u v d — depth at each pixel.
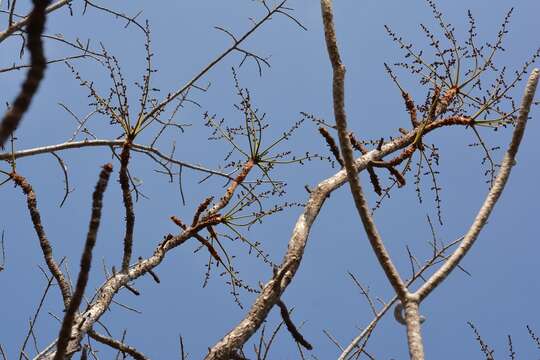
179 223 7.53
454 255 2.86
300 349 6.06
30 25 1.69
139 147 7.38
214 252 7.22
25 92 1.66
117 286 5.75
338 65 3.00
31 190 6.16
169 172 7.65
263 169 7.96
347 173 2.87
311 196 5.71
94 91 7.14
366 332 6.23
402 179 7.05
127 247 5.96
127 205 6.05
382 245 2.79
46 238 5.70
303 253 5.16
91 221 2.63
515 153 3.12
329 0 3.07
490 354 6.78
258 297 4.74
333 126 7.54
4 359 5.43
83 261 2.64
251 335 4.58
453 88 7.88
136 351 5.84
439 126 7.58
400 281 2.76
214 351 4.46
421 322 2.72
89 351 5.78
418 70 7.95
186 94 7.73
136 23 7.25
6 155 6.29
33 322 5.51
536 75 3.10
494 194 3.03
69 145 6.93
